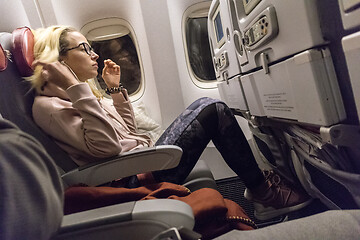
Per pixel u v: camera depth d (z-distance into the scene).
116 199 0.71
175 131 1.01
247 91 1.11
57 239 0.44
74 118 0.92
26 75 0.94
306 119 0.67
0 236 0.23
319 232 0.33
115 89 1.45
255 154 1.92
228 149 1.07
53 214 0.29
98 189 0.71
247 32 0.90
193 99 2.26
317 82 0.57
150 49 2.18
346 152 0.66
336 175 0.73
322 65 0.56
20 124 0.88
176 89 2.26
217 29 1.54
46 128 0.93
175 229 0.36
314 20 0.54
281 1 0.63
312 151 0.82
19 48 0.90
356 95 0.49
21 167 0.26
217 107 1.04
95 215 0.45
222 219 0.74
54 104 0.92
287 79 0.70
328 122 0.59
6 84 0.83
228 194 1.74
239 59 1.12
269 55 0.80
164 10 2.11
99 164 0.87
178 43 2.17
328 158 0.73
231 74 1.36
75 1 2.06
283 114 0.82
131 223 0.44
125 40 2.24
